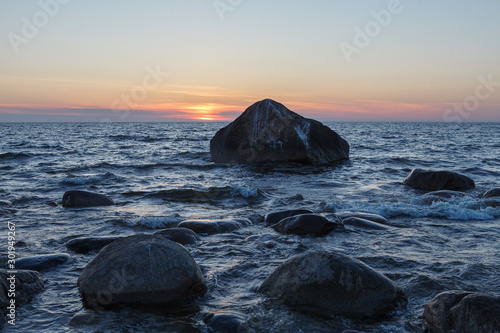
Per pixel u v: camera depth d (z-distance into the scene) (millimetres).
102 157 19500
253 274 4484
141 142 32406
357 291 3604
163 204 8953
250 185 11555
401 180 12609
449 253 5238
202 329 3270
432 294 3904
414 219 7348
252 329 3238
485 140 37188
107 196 9016
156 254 3916
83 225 6852
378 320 3441
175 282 3797
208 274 4465
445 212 7629
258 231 6504
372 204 8422
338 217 6754
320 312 3535
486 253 5246
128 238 4250
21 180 12266
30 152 21938
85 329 3264
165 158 18750
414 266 4691
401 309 3623
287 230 6320
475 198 8664
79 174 13586
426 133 55656
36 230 6492
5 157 18938
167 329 3266
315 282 3695
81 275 4039
